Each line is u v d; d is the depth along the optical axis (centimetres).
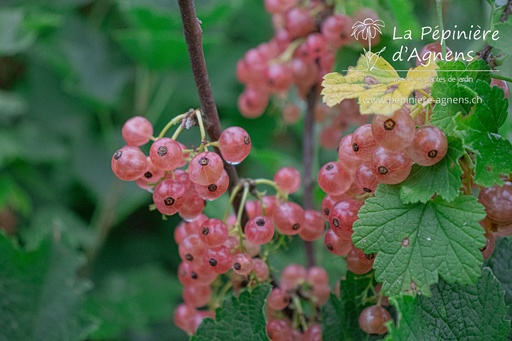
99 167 75
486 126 36
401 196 37
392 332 35
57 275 44
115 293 65
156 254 75
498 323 37
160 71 73
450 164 36
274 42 50
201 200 39
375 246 37
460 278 36
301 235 41
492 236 38
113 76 77
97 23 83
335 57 48
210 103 39
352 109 46
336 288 42
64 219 70
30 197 75
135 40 68
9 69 83
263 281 41
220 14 64
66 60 75
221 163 38
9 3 81
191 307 43
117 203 73
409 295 36
